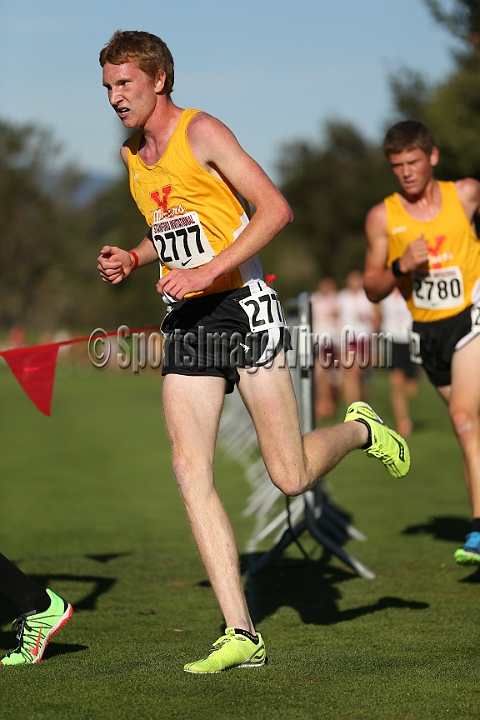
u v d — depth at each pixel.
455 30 74.56
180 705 10.33
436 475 33.16
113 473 36.75
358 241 198.50
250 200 11.91
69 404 79.56
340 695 10.68
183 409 12.23
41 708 10.26
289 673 11.59
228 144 11.88
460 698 10.57
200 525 12.01
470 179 18.00
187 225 12.38
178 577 18.31
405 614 15.04
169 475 36.06
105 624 14.66
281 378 12.33
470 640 13.27
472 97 74.88
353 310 50.28
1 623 14.71
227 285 12.45
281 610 15.55
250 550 21.19
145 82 12.04
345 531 23.08
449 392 18.47
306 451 12.55
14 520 25.81
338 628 14.23
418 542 21.44
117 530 24.16
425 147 17.44
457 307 17.67
